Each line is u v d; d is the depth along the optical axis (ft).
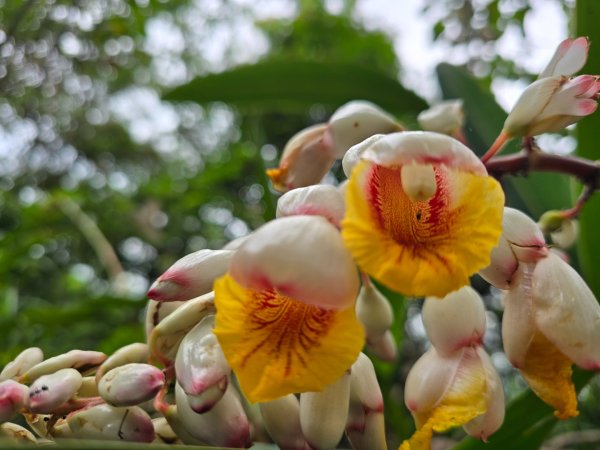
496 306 2.23
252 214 2.48
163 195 2.79
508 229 0.66
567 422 1.87
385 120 0.90
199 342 0.57
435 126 1.07
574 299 0.62
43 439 0.59
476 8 1.92
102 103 3.12
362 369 0.64
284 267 0.48
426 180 0.52
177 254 3.10
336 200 0.53
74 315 1.48
